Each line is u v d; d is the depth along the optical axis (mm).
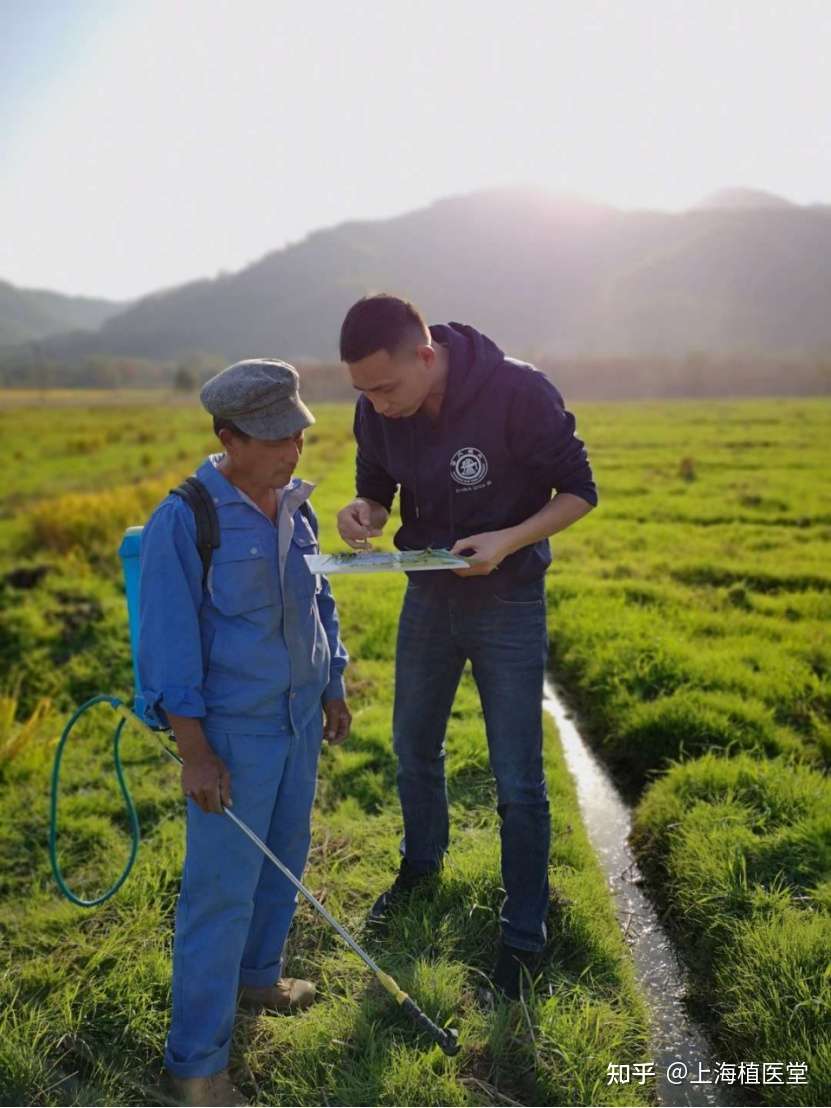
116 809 4816
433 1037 2885
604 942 3459
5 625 8555
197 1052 2744
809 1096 2699
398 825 4473
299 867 3107
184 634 2543
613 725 5871
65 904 3900
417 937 3484
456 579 3172
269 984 3178
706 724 5426
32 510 16891
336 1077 2834
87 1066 2969
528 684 3191
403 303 2795
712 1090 2914
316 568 2660
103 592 10094
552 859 4051
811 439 28219
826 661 6832
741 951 3373
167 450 33312
